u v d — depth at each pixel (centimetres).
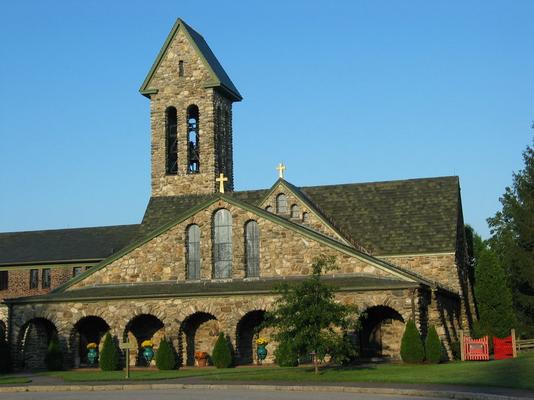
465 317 5166
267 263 4672
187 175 6044
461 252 5519
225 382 3456
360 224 5391
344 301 4262
